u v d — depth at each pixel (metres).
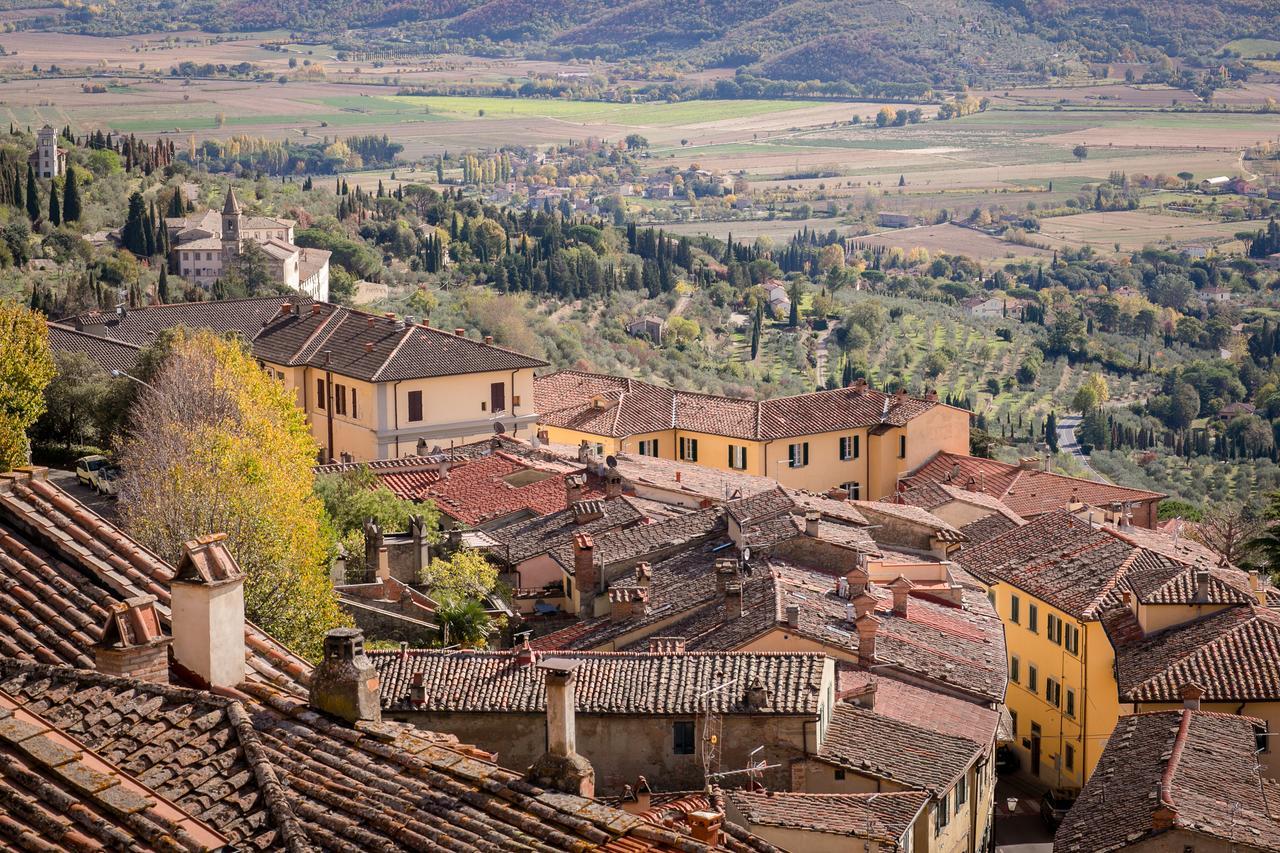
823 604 67.69
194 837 17.67
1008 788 85.31
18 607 23.02
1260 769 57.03
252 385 97.25
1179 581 78.19
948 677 64.12
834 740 54.47
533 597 80.19
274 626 66.62
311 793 20.16
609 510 89.00
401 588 75.19
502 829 19.81
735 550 75.75
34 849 17.05
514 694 53.81
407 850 19.25
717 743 52.66
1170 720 60.69
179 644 22.47
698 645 63.12
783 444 134.88
